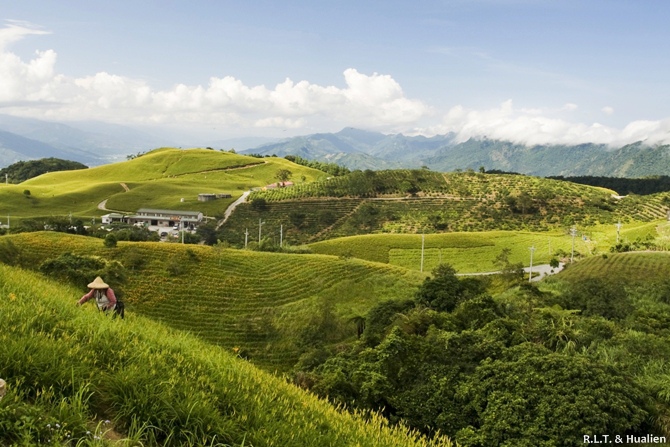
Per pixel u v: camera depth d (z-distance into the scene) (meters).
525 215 160.12
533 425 16.88
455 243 117.00
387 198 174.25
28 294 12.80
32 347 7.65
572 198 173.38
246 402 8.85
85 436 6.35
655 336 29.00
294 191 178.12
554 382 18.17
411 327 33.22
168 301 57.25
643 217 157.38
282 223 151.75
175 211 154.62
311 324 53.94
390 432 11.12
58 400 6.93
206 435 7.37
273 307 59.56
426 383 21.28
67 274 45.00
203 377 9.06
